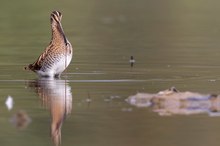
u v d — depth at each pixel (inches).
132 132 444.1
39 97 551.5
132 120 472.1
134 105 516.1
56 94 564.1
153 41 976.9
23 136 437.7
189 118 475.8
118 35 1050.7
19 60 768.3
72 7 1444.4
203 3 1509.6
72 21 1235.2
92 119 476.1
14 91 579.8
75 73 678.5
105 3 1534.2
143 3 1531.7
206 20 1234.6
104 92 569.3
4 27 1123.3
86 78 645.9
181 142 423.5
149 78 642.8
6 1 1444.4
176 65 730.8
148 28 1141.7
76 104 522.6
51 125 462.6
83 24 1197.1
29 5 1413.6
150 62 756.6
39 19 1220.5
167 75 660.7
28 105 519.8
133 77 648.4
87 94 561.0
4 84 617.0
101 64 740.0
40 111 500.4
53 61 662.5
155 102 519.5
